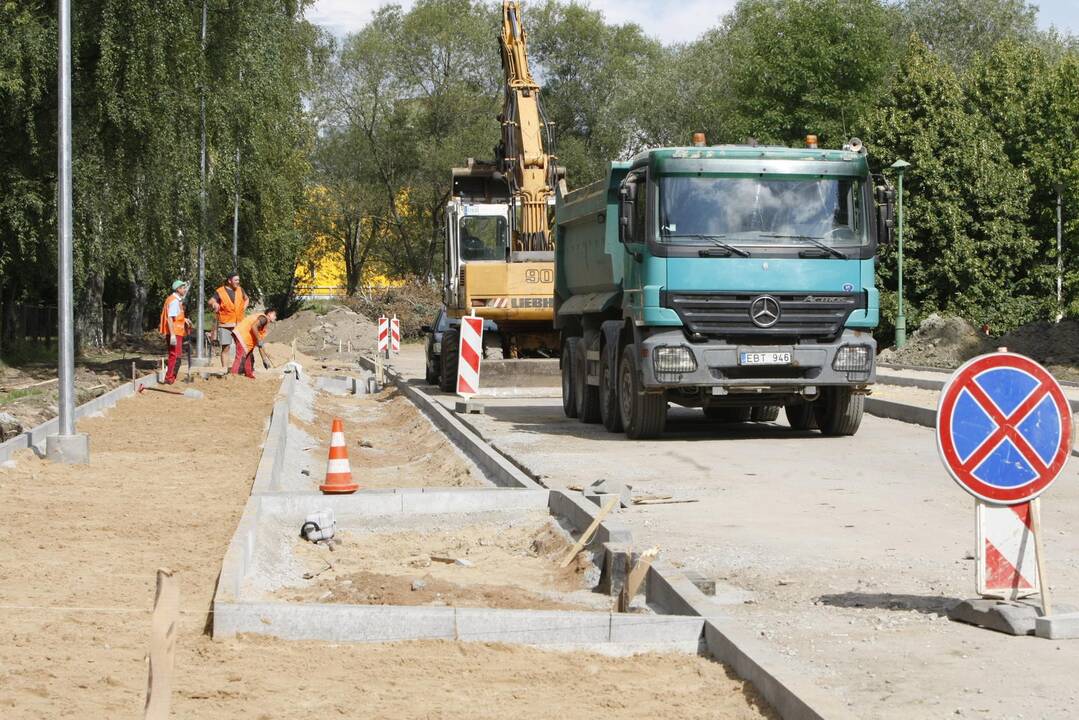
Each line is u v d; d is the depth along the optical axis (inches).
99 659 251.1
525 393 1028.5
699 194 647.1
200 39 1232.8
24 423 748.0
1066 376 1267.2
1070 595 302.7
